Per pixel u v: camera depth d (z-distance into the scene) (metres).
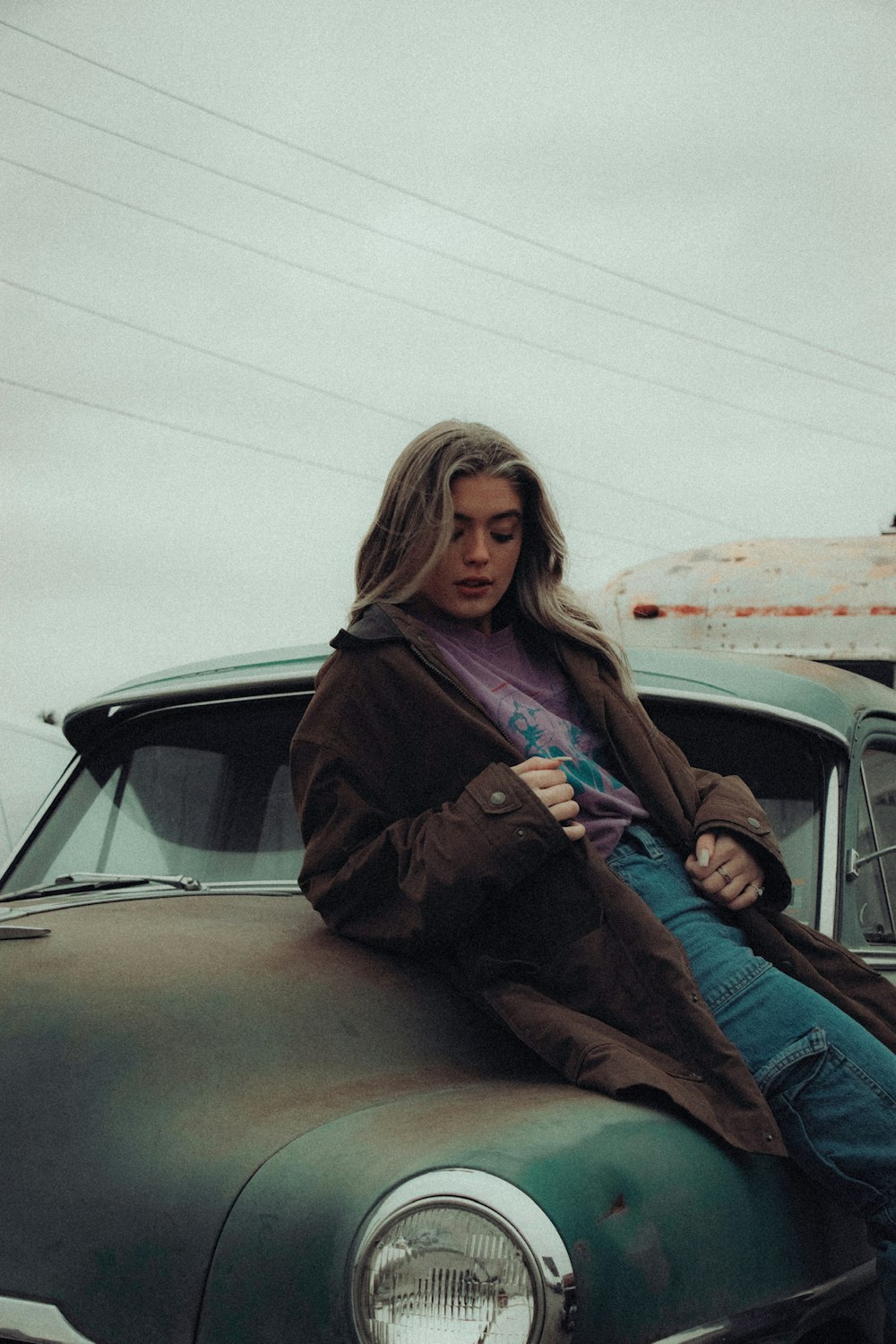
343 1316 1.50
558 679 2.33
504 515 2.23
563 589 2.36
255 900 2.56
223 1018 1.92
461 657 2.25
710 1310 1.65
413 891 2.00
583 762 2.20
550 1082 1.95
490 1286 1.47
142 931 2.19
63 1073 1.85
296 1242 1.57
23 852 3.09
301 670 2.95
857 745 2.88
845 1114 1.88
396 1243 1.50
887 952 2.76
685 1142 1.77
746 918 2.16
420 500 2.21
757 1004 1.97
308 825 2.19
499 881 1.97
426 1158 1.57
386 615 2.18
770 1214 1.82
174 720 3.13
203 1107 1.79
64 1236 1.73
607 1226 1.55
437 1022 2.05
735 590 5.05
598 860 2.02
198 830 2.94
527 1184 1.52
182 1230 1.66
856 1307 2.02
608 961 1.99
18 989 1.97
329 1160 1.63
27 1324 1.69
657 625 5.15
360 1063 1.93
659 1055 1.91
